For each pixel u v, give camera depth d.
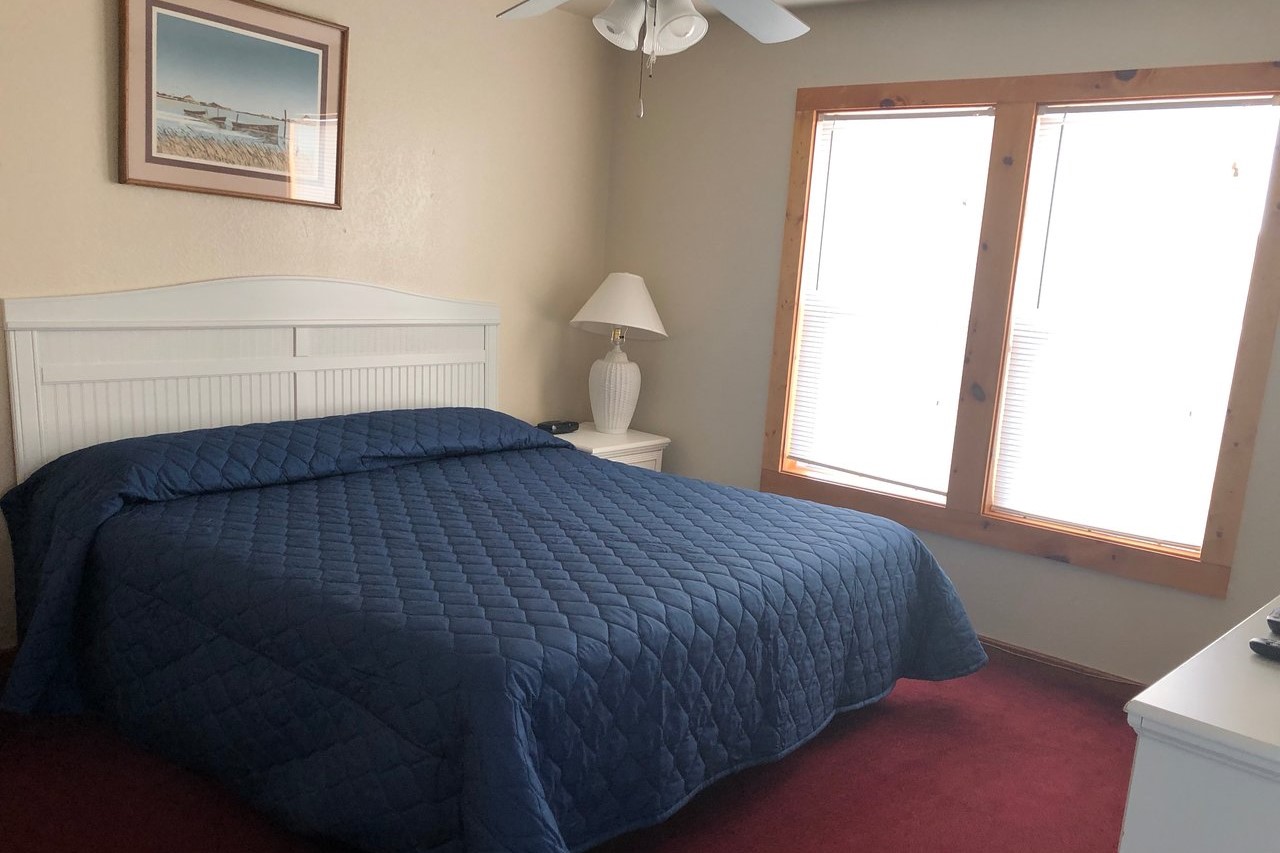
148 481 2.59
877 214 3.83
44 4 2.73
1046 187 3.43
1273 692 1.37
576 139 4.36
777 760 2.36
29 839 2.10
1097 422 3.39
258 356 3.31
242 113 3.18
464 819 1.67
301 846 2.13
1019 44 3.38
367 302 3.60
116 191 2.95
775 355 4.09
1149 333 3.26
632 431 4.53
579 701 1.87
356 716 1.89
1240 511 3.06
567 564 2.35
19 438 2.79
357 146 3.54
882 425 3.89
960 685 3.27
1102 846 2.34
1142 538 3.32
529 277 4.27
